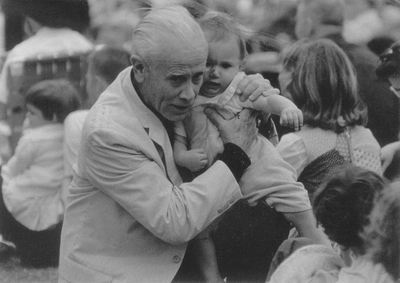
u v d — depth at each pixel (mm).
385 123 3199
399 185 2672
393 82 3219
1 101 3721
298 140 2910
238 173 2508
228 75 2613
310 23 3229
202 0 2855
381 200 2615
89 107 3654
